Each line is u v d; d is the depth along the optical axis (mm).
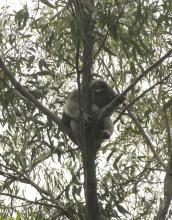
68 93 14125
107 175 12789
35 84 12414
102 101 13445
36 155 13062
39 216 12148
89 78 11164
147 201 13195
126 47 12039
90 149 11070
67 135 13164
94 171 10961
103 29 10984
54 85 14023
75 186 12492
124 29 11508
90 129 11273
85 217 11742
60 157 12688
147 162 13938
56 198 12312
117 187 12602
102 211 12125
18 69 12406
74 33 10312
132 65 11992
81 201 12461
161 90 13820
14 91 11633
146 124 13773
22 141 13133
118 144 14445
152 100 14008
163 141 14336
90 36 10789
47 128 12695
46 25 11633
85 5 10484
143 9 11055
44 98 12414
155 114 14383
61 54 12078
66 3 10773
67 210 11664
